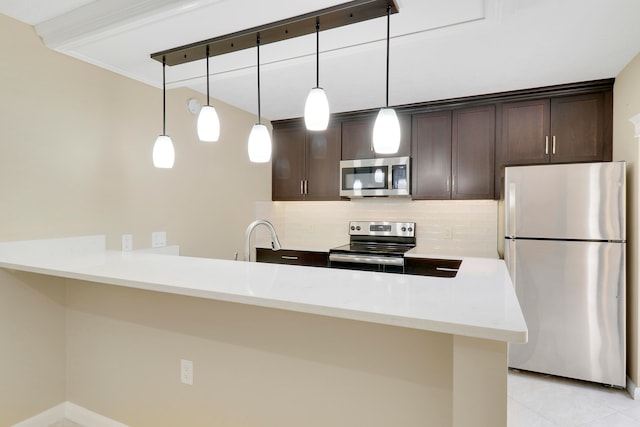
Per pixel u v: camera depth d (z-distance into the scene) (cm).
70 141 221
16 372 199
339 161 386
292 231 443
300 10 169
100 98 237
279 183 416
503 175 299
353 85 295
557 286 264
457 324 98
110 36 195
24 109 200
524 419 220
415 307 111
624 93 257
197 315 176
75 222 224
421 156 351
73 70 222
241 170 366
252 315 162
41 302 209
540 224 269
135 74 249
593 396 245
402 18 177
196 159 310
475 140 329
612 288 249
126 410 200
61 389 219
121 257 206
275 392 158
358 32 191
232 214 352
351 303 115
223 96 325
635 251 244
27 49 201
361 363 141
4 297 194
